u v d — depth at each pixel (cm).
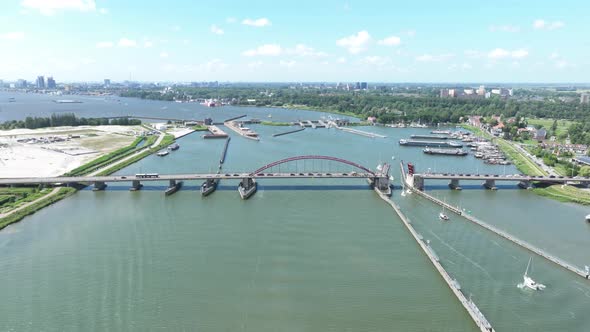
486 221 13175
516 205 15062
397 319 7925
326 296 8638
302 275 9456
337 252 10650
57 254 10381
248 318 7900
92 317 7875
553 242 11538
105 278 9244
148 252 10512
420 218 13412
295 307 8256
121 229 12106
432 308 8294
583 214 14038
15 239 11350
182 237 11500
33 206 14088
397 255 10538
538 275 9606
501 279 9388
